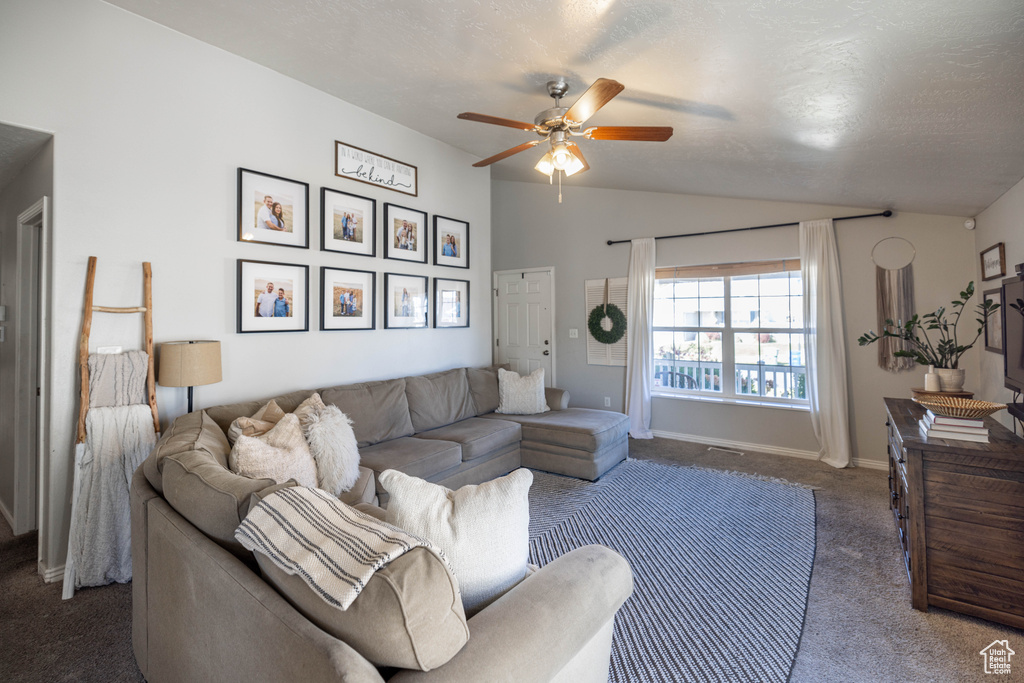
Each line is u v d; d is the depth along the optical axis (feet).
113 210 8.41
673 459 14.55
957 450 6.55
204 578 4.01
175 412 9.26
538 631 3.53
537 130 9.07
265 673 3.25
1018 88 5.83
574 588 4.04
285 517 3.68
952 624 6.55
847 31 5.52
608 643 4.77
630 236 17.49
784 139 9.32
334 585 2.99
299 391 10.69
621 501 11.25
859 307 13.64
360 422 10.89
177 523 4.60
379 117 12.96
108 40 8.34
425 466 10.19
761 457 14.67
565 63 8.08
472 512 4.03
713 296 16.33
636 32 6.64
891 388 13.28
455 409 13.60
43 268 7.97
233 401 10.10
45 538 7.97
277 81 10.76
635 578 7.89
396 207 13.44
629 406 17.26
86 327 7.95
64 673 5.79
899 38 5.39
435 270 14.79
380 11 7.63
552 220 19.25
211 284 9.73
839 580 7.73
